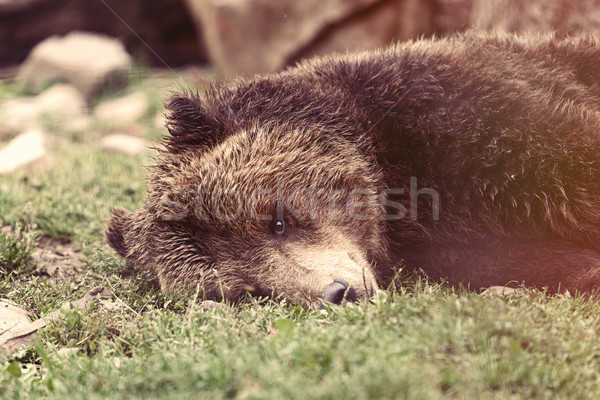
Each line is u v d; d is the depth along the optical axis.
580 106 11.02
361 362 6.98
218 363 7.14
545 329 7.90
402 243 11.07
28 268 12.38
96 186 17.03
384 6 23.86
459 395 6.55
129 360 8.02
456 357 7.06
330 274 9.38
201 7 27.62
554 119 10.51
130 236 11.19
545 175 10.35
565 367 7.14
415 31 23.34
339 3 24.36
